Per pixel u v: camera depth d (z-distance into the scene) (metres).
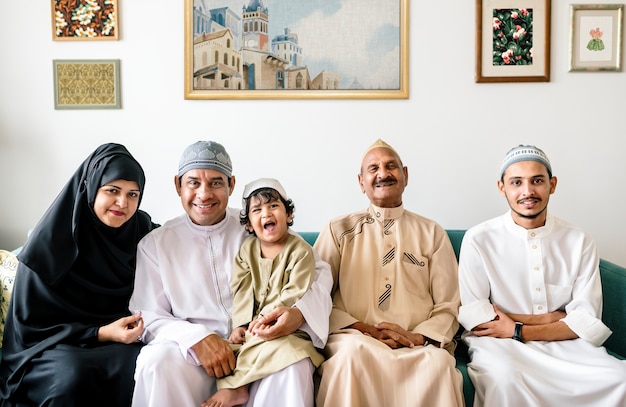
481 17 2.52
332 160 2.59
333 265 2.07
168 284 1.88
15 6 2.54
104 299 1.87
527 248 1.99
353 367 1.67
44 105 2.57
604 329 1.80
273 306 1.79
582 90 2.56
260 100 2.57
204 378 1.72
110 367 1.67
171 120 2.58
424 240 2.08
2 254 2.09
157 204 2.60
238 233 2.02
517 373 1.66
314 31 2.55
